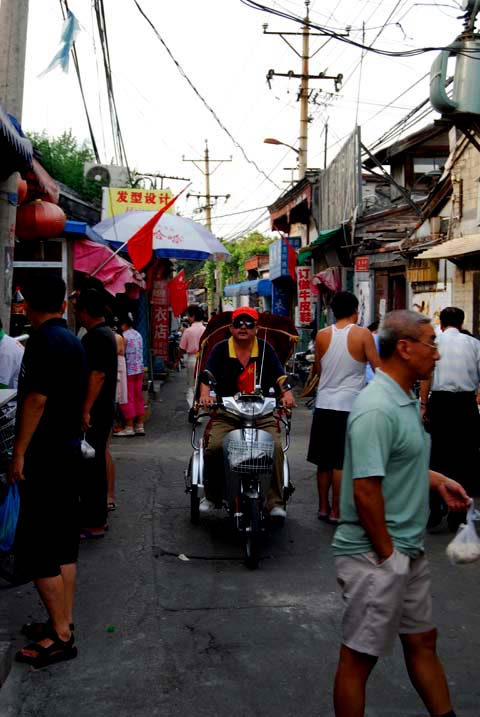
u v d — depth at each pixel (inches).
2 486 177.8
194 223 568.1
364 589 104.8
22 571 142.8
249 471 198.2
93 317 210.7
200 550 213.0
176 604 172.6
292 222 963.3
